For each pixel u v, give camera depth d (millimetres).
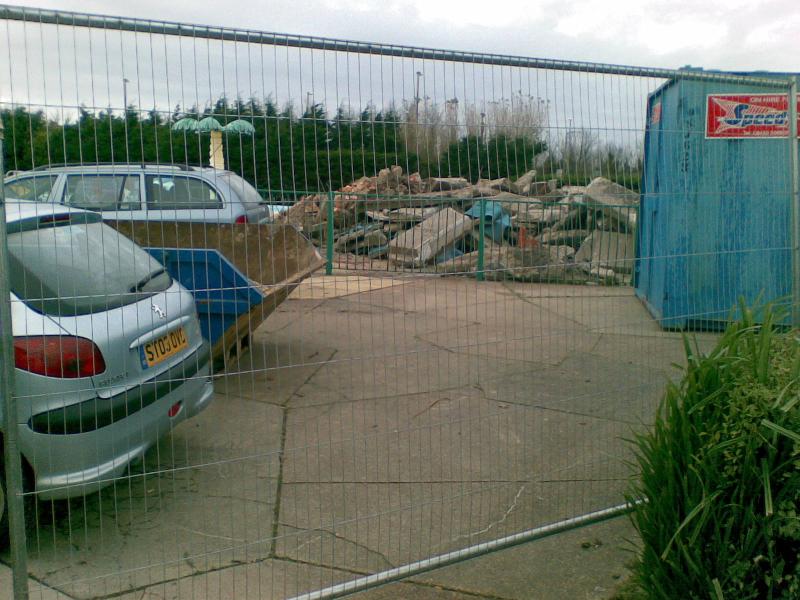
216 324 5535
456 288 3898
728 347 2807
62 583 3254
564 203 3865
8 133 2611
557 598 3221
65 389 3215
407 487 4309
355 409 5645
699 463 2598
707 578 2576
